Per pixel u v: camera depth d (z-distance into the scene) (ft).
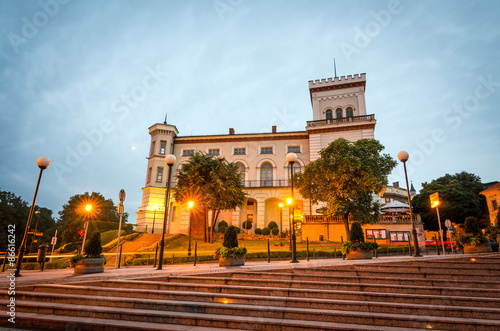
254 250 60.75
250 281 24.59
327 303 20.08
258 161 115.03
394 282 23.95
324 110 112.57
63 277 28.02
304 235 85.35
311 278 25.45
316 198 77.05
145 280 25.63
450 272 25.31
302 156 111.86
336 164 69.31
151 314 18.94
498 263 26.55
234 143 118.93
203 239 83.92
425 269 26.50
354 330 16.78
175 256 53.21
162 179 113.09
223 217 110.83
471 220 40.04
